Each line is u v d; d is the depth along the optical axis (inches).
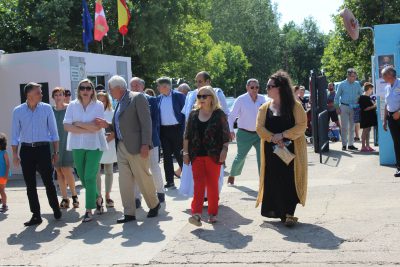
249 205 335.3
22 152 317.4
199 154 289.4
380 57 456.4
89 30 726.5
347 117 593.3
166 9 1033.5
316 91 579.5
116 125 311.9
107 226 304.8
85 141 317.4
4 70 567.5
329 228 267.6
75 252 255.9
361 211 297.7
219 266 220.7
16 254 259.0
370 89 589.6
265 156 283.1
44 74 556.7
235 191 384.8
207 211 324.2
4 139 369.4
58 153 339.6
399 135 400.2
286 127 276.7
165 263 229.3
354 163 490.0
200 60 1323.8
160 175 357.1
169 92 417.4
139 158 308.7
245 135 394.9
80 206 370.0
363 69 1444.4
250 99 390.9
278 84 277.4
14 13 983.0
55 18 938.1
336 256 223.9
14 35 1002.7
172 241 262.4
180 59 1150.3
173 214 323.3
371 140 712.4
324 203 325.1
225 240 258.2
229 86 2390.5
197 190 287.0
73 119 320.8
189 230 281.6
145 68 1101.7
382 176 408.5
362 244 238.4
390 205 307.7
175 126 413.4
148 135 307.7
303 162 278.1
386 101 405.7
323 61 1973.4
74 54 581.0
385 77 401.7
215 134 287.6
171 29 1085.8
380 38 455.2
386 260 215.5
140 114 306.3
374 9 1368.1
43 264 240.2
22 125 316.8
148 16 1010.1
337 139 714.8
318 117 527.5
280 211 277.3
